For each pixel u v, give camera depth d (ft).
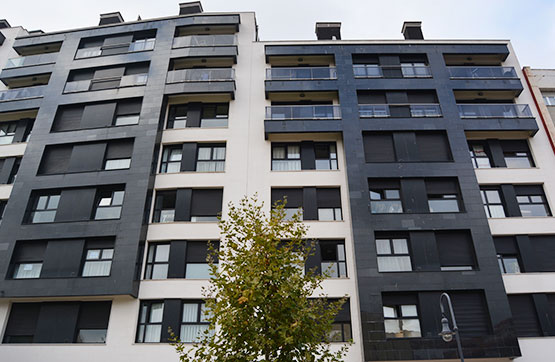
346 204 59.11
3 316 52.75
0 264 54.80
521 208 60.34
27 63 74.54
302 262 32.76
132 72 71.05
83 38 75.92
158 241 56.54
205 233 56.29
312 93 68.44
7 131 71.05
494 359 48.24
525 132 64.85
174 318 50.88
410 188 58.44
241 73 70.69
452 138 62.28
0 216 63.00
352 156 60.59
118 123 66.28
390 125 63.36
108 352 48.91
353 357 48.47
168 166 63.46
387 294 51.57
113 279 51.52
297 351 28.76
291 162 63.62
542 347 49.26
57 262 54.24
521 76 71.36
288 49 71.77
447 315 49.88
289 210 59.31
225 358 28.09
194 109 67.31
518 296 53.26
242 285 29.48
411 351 47.39
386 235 55.67
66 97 68.44
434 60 70.28
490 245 53.83
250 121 65.62
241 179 60.34
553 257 56.24
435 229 55.06
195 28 75.66
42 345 49.73
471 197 57.36
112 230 55.11
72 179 59.98
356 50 71.61
